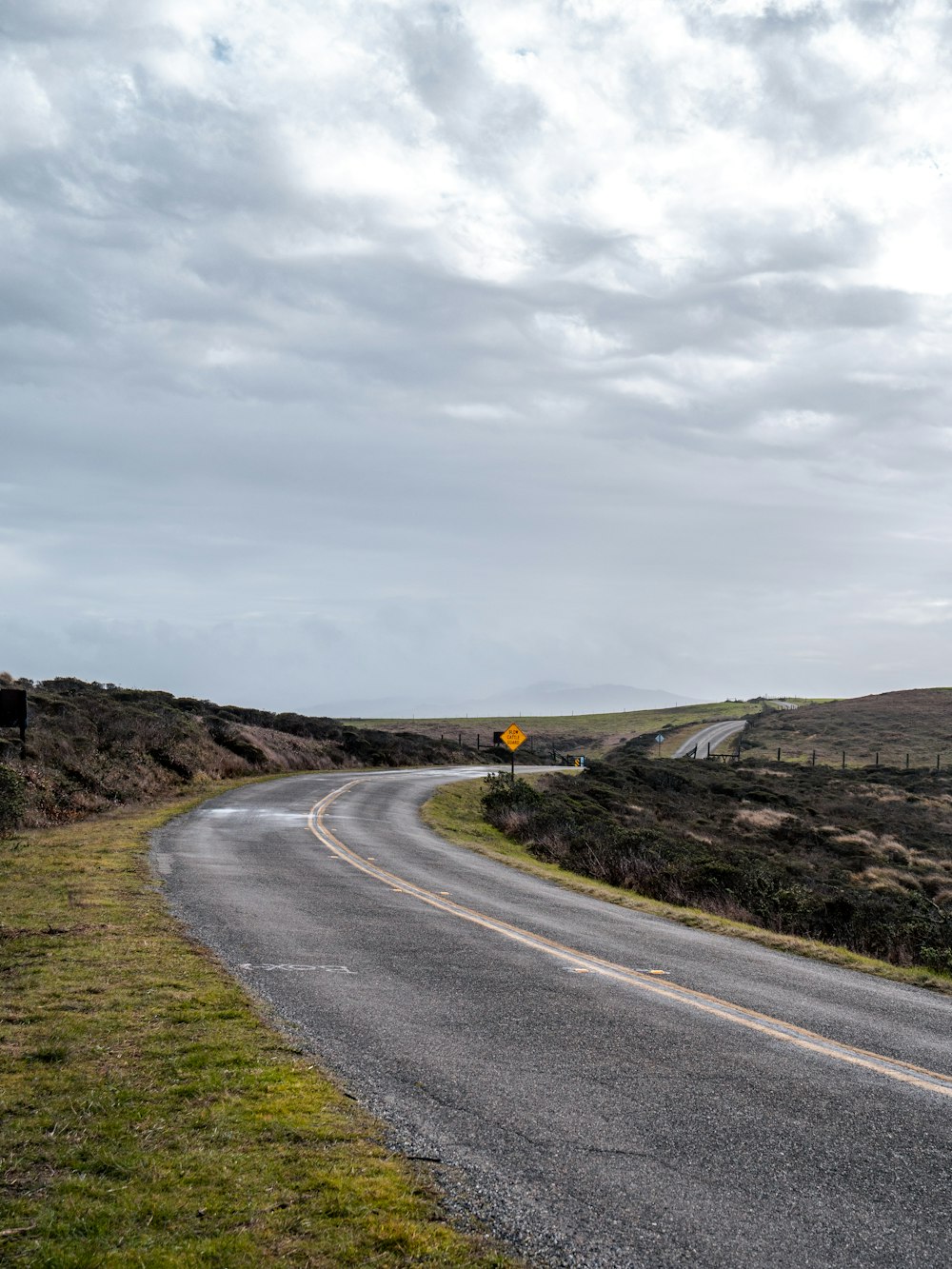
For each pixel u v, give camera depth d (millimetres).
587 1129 5133
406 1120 5160
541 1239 3900
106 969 8172
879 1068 6566
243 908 12016
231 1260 3625
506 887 16328
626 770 52094
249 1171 4395
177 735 37156
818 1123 5375
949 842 38188
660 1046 6855
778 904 17688
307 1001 7633
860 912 16922
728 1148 4941
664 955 10930
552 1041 6836
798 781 59406
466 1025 7164
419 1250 3750
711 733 111062
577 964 9820
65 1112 4973
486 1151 4777
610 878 20359
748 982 9609
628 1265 3725
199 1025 6684
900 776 65562
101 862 15328
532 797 33312
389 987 8281
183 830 21312
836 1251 3883
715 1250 3861
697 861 20906
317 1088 5547
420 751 62375
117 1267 3525
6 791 20500
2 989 7367
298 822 24797
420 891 14766
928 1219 4211
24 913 10656
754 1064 6500
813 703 152375
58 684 45281
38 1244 3646
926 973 11539
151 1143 4641
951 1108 5762
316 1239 3811
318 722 64250
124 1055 5949
